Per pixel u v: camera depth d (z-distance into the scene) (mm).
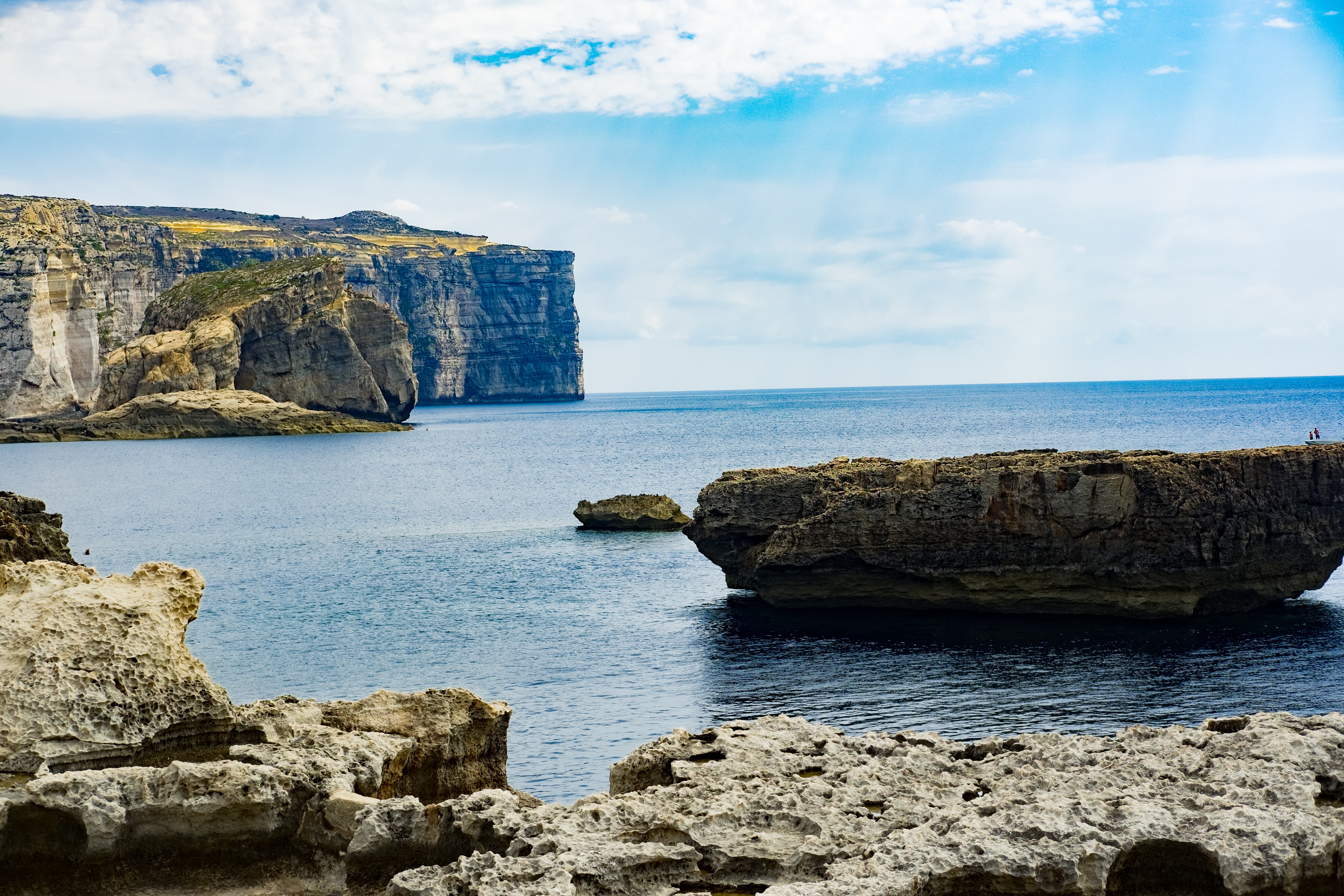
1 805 15336
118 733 17594
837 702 38562
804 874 13625
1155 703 37969
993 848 12898
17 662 17875
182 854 15883
